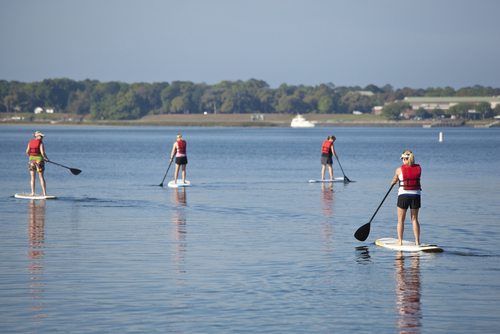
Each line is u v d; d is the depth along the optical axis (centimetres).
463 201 3919
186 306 1655
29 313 1590
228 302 1692
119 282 1881
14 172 6178
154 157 9356
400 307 1658
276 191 4484
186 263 2130
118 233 2698
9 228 2802
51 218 3108
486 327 1511
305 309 1638
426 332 1479
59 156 9644
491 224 2998
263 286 1848
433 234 2725
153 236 2630
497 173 6288
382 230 2838
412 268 2077
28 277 1928
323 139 19962
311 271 2030
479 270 2053
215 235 2669
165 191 4459
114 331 1470
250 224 2970
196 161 8375
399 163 8038
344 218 3189
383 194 4300
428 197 4144
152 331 1472
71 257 2211
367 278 1945
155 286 1841
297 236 2656
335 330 1488
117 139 19488
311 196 4175
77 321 1534
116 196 4119
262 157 9450
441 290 1814
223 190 4547
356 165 7638
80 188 4641
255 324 1523
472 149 12750
